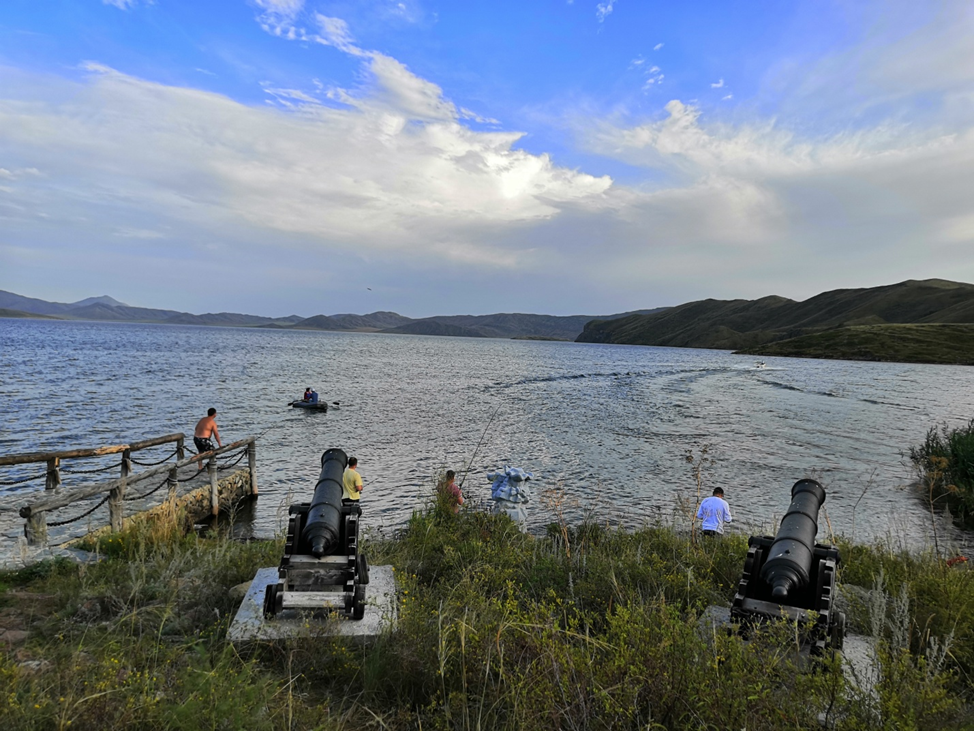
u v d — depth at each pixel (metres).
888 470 21.66
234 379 51.91
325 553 5.77
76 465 18.97
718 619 5.61
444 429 29.27
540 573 7.20
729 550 8.54
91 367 58.09
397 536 11.43
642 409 39.81
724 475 20.58
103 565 7.07
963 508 16.16
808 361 131.00
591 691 3.72
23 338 120.44
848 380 71.31
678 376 77.69
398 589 6.48
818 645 4.57
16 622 5.31
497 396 47.03
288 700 3.91
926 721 3.57
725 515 12.12
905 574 7.12
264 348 123.19
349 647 4.96
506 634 4.57
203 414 30.83
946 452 19.88
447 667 4.37
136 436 24.53
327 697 4.24
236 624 5.27
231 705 3.50
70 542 8.52
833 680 3.76
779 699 3.67
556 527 13.13
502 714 3.90
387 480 18.48
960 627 5.33
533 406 40.53
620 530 11.45
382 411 35.41
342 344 183.12
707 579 7.24
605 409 39.50
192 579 6.64
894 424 33.53
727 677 3.72
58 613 5.43
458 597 6.16
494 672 4.30
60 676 3.90
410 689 4.40
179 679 3.93
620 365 107.50
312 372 64.31
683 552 8.70
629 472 20.80
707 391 55.03
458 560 7.98
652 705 3.75
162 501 12.07
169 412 31.00
